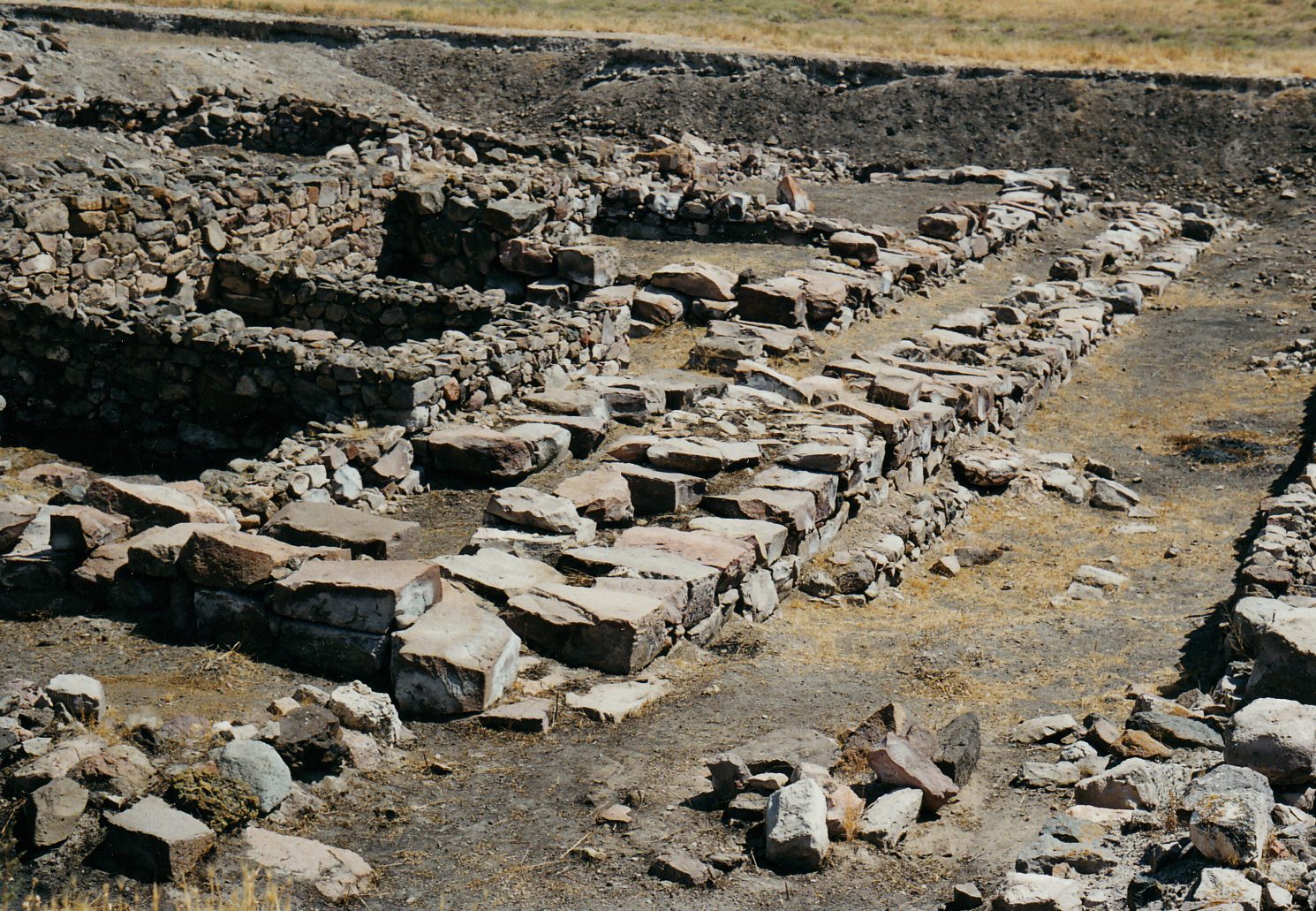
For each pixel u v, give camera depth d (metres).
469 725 7.91
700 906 6.22
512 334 14.42
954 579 12.02
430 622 8.29
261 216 17.64
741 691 8.81
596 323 15.66
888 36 40.34
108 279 15.78
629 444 12.22
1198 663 9.73
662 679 8.82
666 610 9.09
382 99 34.56
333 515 9.76
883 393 14.42
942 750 7.44
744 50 36.00
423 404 12.57
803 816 6.61
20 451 13.47
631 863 6.57
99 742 6.92
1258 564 10.73
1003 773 7.64
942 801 7.08
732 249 22.00
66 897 6.00
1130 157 31.56
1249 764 6.59
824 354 17.84
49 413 14.00
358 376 12.53
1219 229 27.47
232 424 13.26
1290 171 30.34
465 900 6.26
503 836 6.82
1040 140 32.47
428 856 6.61
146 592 8.80
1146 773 6.90
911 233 24.12
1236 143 31.33
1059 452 15.54
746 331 17.67
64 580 9.02
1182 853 5.99
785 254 21.78
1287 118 31.77
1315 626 7.77
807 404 14.45
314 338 13.48
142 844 6.18
